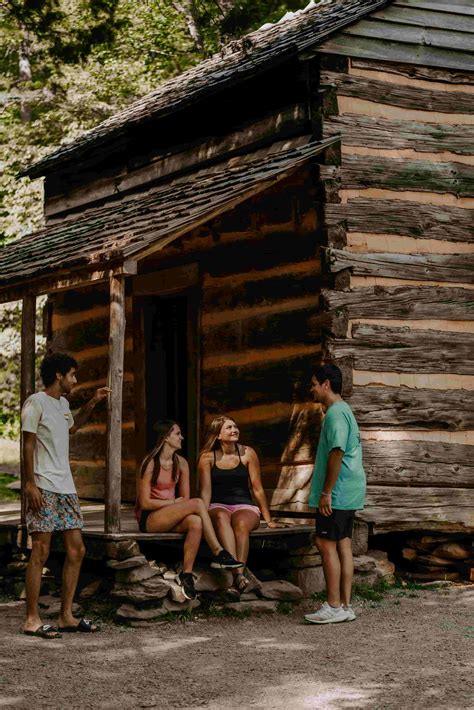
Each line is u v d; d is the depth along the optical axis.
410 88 9.46
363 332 8.89
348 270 8.88
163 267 11.03
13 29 26.27
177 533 7.72
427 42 9.54
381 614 7.75
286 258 9.45
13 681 5.90
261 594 7.91
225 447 8.10
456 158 9.61
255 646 6.72
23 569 8.88
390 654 6.45
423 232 9.31
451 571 9.31
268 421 9.53
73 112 23.52
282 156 9.06
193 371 10.49
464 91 9.75
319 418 9.02
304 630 7.21
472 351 9.39
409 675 5.92
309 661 6.29
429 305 9.22
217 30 25.11
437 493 9.10
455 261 9.44
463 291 9.41
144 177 11.64
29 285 9.09
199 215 8.03
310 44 8.84
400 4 9.43
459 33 9.70
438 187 9.45
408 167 9.31
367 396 8.85
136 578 7.52
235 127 10.16
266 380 9.59
